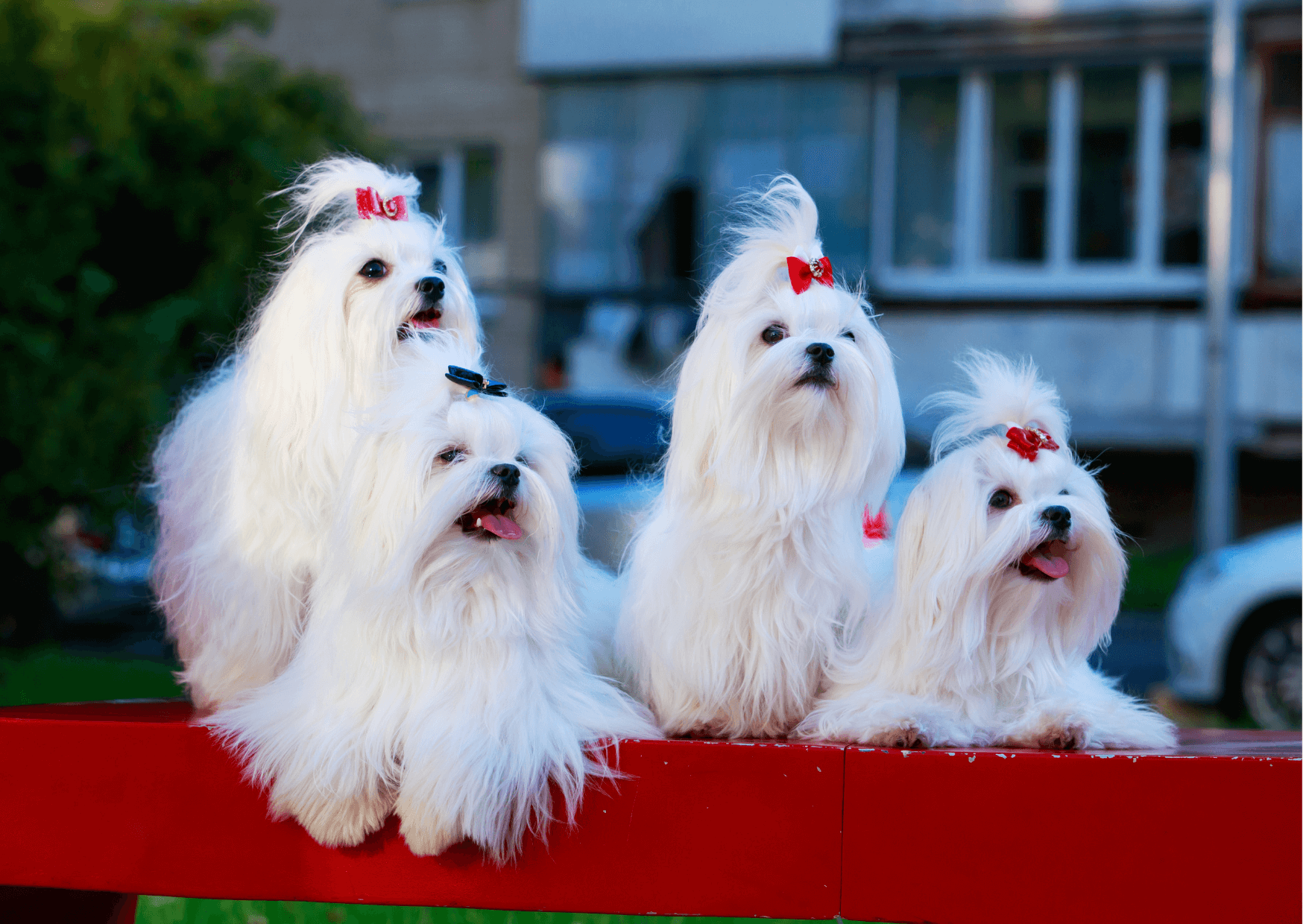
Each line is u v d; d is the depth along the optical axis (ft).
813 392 7.97
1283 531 20.84
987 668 8.32
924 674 8.24
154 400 23.56
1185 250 42.32
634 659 8.66
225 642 9.08
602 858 7.86
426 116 47.50
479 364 8.51
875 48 43.16
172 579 9.81
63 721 8.20
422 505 7.38
